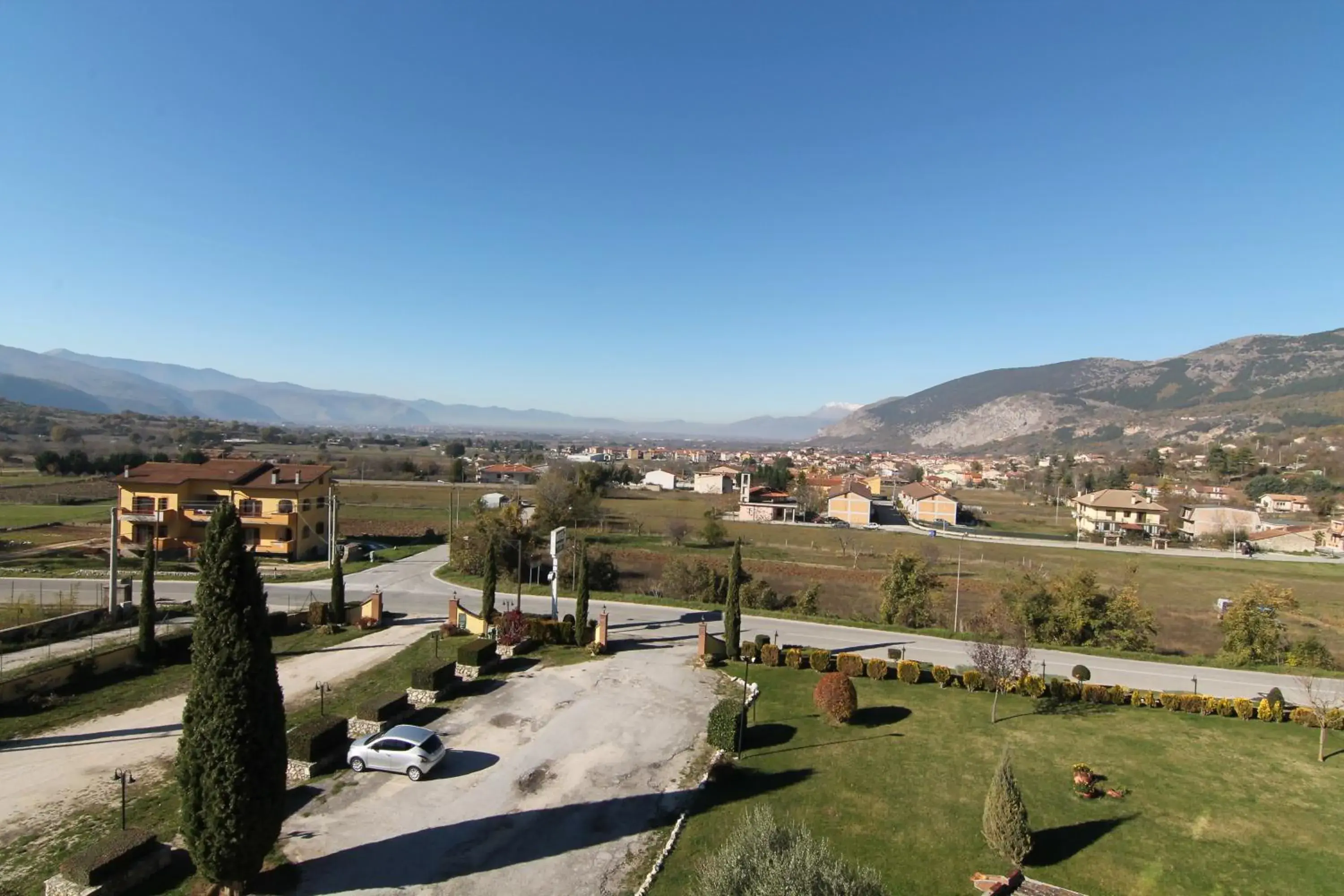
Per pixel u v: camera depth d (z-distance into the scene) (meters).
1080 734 23.34
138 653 28.55
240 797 13.14
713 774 19.62
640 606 40.97
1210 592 55.53
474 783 19.11
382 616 36.88
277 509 54.00
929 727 23.75
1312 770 20.86
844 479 131.25
